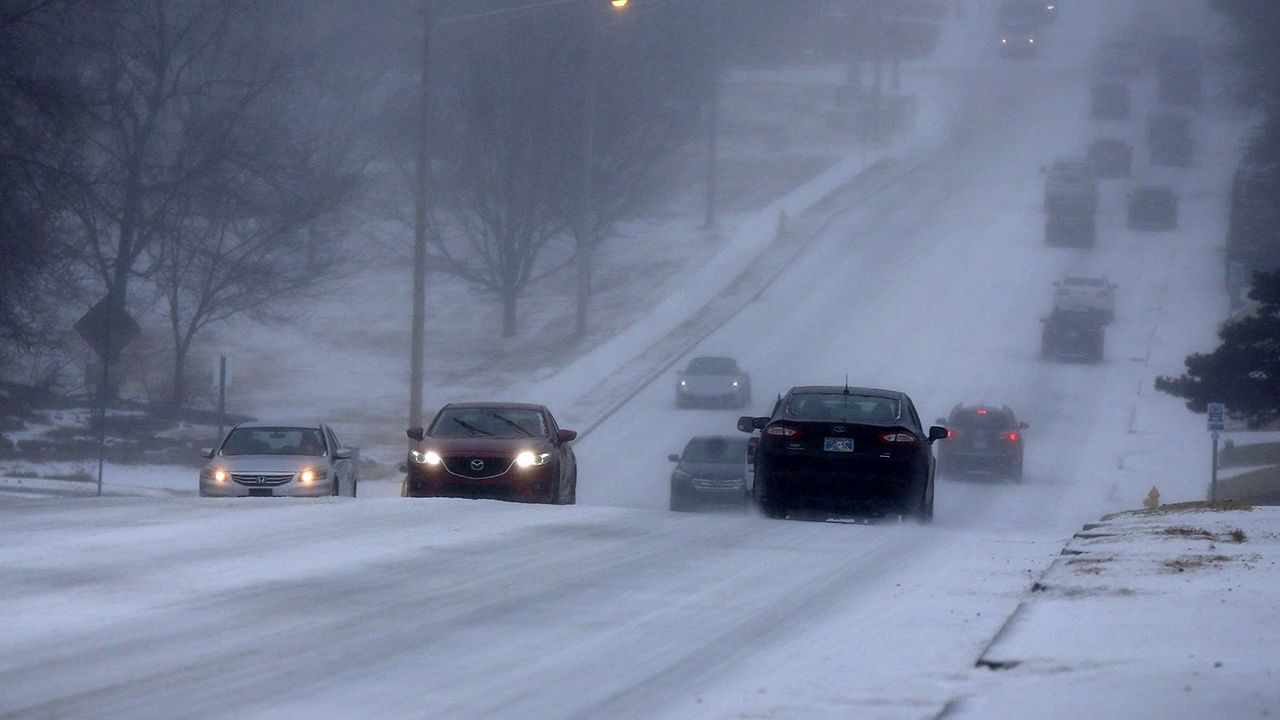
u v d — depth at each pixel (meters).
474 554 47.22
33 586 39.00
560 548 49.28
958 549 50.62
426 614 36.09
